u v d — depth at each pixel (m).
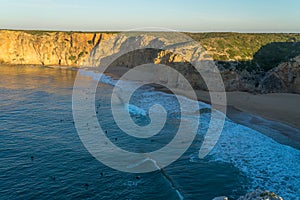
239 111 41.78
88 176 22.84
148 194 20.42
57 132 33.31
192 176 22.91
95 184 21.70
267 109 42.38
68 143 29.78
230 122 36.75
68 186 21.36
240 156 26.56
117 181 22.11
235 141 30.23
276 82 53.84
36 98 51.94
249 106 44.12
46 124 36.31
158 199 19.83
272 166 24.58
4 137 31.34
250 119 37.97
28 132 33.19
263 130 33.66
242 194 20.39
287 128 34.22
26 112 42.06
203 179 22.47
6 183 21.59
